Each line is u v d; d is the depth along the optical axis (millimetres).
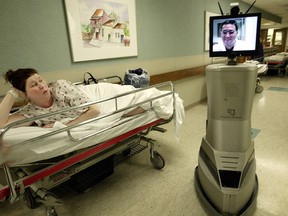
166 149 2312
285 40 11242
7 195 1037
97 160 1490
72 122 1293
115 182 1804
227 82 1200
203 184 1470
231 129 1301
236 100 1226
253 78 1178
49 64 1954
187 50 3637
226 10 4535
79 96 1383
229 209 1259
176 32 3309
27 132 1059
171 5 3121
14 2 1681
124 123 1456
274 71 6980
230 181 1275
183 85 3672
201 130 2824
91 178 1651
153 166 2006
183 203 1517
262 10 6852
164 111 1719
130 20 2531
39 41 1861
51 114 1065
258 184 1580
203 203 1469
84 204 1567
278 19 8883
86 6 2094
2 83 1695
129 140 1761
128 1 2465
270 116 3207
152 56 2969
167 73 3172
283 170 1818
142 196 1619
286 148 2191
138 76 2236
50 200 1205
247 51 1297
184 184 1724
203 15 3859
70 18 1997
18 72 1287
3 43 1671
